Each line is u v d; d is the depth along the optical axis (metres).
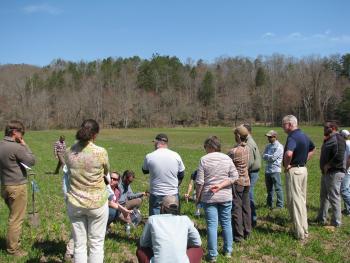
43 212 11.58
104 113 126.38
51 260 7.55
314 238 9.28
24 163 7.40
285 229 9.95
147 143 52.66
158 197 7.77
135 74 158.50
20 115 114.25
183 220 5.53
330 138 9.94
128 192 9.77
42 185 16.92
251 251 8.35
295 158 8.98
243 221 8.95
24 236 8.81
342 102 108.12
